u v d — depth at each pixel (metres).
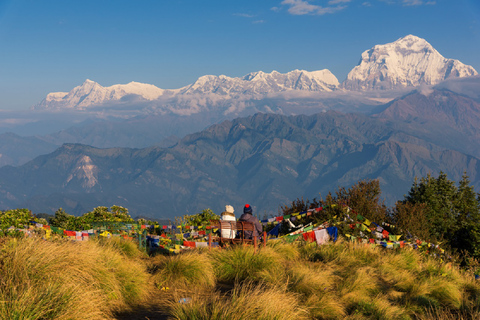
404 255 11.05
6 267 5.34
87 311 4.90
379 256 10.74
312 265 9.34
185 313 5.28
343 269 9.09
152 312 5.81
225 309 5.21
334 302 6.55
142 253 10.46
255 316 5.18
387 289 8.20
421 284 8.36
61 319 4.56
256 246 9.38
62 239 9.04
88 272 5.98
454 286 8.57
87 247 7.34
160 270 7.90
